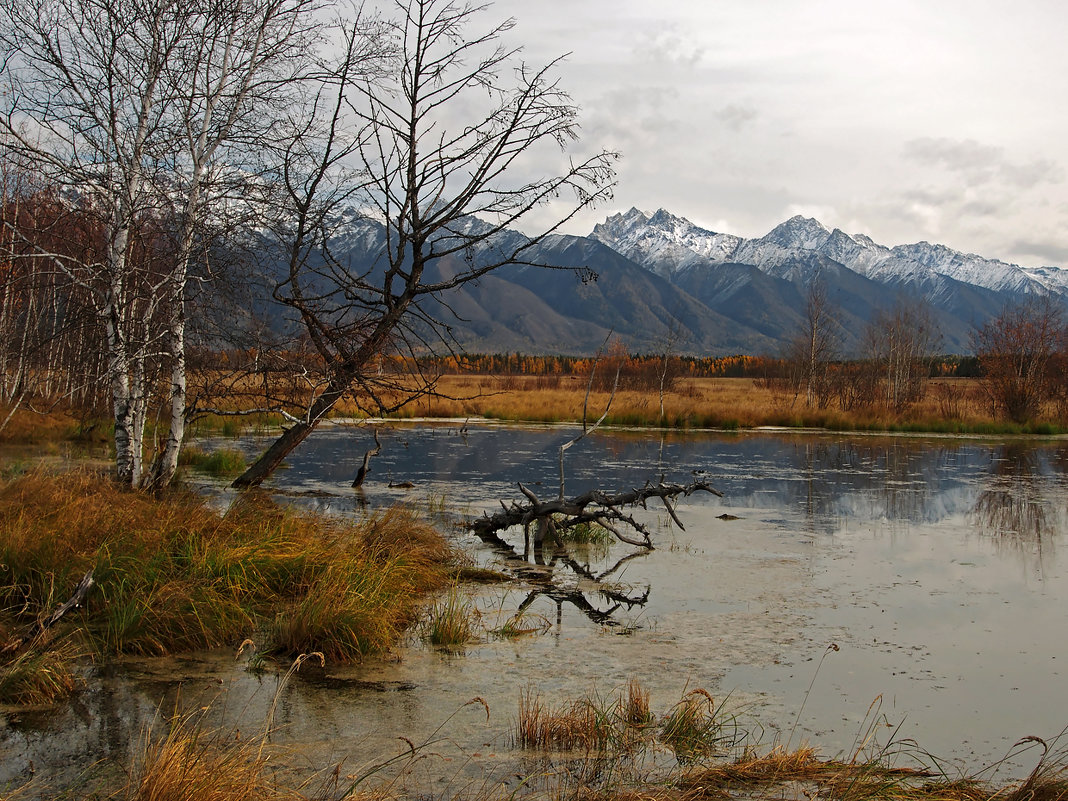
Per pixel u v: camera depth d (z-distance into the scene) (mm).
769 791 4574
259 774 4500
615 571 10312
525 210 10922
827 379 44125
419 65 10508
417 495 15672
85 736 5109
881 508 15453
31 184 11789
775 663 6992
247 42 11336
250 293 11484
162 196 10703
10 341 16984
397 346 11812
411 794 4500
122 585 7289
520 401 43094
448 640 7277
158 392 12008
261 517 10305
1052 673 6844
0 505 8844
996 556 11438
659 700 6051
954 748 5410
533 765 4910
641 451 25109
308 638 6789
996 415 38938
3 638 6383
